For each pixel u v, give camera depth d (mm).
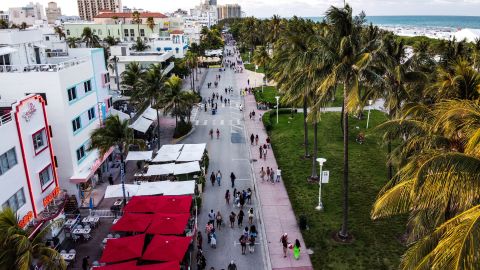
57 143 31938
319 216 30109
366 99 32250
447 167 11688
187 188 32219
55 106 31188
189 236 25156
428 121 19422
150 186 32500
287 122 58344
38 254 16875
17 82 30719
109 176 38062
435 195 11781
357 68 22406
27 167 25078
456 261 9664
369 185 35469
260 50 88438
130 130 32406
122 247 22625
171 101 49781
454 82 19438
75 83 33844
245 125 57938
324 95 24406
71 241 27672
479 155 12047
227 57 150125
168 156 40438
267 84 88062
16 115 24047
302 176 38188
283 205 32406
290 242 26750
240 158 44656
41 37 41656
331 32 23422
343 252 25297
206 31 153125
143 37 121938
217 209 32438
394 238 26625
